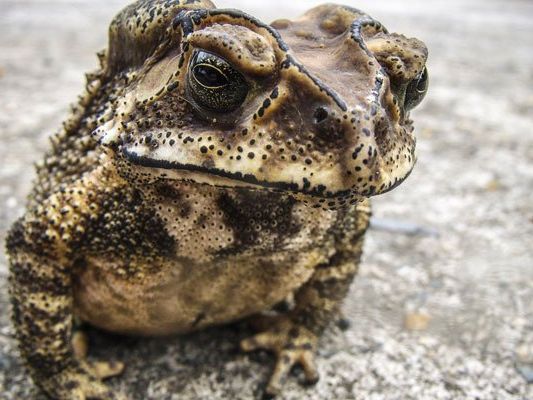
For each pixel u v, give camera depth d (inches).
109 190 4.3
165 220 4.3
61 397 4.8
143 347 5.5
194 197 4.2
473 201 8.2
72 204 4.3
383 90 3.7
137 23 4.2
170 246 4.4
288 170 3.6
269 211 4.2
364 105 3.6
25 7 18.6
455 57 15.6
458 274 6.6
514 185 8.7
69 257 4.5
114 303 4.7
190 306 4.8
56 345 4.7
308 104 3.6
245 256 4.4
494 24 20.3
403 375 5.4
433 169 9.1
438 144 10.1
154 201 4.2
